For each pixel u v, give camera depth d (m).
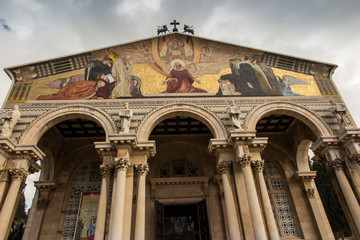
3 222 11.34
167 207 17.86
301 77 16.91
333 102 15.23
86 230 15.49
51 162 17.73
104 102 15.12
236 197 12.95
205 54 17.48
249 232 11.70
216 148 13.82
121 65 16.62
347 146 13.71
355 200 12.51
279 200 17.89
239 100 15.62
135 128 14.23
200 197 17.30
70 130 18.06
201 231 16.23
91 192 16.77
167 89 15.90
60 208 16.73
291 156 18.73
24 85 15.41
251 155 12.93
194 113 14.93
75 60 16.55
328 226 16.50
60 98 15.11
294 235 16.64
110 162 13.17
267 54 17.53
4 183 12.19
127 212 11.99
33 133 13.66
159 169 18.42
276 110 15.33
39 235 15.70
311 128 15.25
